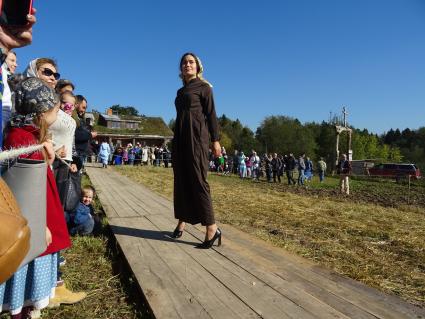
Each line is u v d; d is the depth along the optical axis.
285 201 11.51
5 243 0.94
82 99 5.91
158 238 4.65
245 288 3.12
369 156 79.25
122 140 59.62
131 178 15.95
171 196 10.65
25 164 2.03
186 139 4.13
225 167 31.56
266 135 78.44
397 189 24.11
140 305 3.12
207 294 3.00
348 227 7.38
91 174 16.22
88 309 3.10
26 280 2.45
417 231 7.41
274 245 5.12
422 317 2.81
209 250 4.19
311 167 25.86
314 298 2.97
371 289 3.35
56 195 2.61
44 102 2.41
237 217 7.82
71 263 4.23
